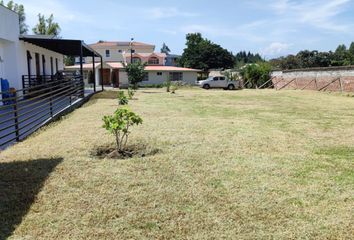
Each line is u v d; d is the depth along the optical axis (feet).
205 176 19.43
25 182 18.16
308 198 16.40
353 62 190.19
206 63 229.25
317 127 36.99
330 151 25.62
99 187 17.57
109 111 48.52
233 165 21.58
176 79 169.58
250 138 30.01
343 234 13.07
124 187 17.61
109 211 14.87
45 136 30.25
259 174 19.88
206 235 13.00
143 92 102.32
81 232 13.15
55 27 156.25
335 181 18.86
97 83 159.53
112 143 27.37
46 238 12.75
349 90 93.71
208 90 120.06
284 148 26.43
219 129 34.53
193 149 25.59
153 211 14.92
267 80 135.74
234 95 91.20
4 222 13.87
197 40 254.68
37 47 75.61
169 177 19.20
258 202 15.90
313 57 203.10
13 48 59.72
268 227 13.60
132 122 26.07
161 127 35.14
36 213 14.66
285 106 61.36
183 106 59.16
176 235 13.01
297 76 119.24
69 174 19.51
